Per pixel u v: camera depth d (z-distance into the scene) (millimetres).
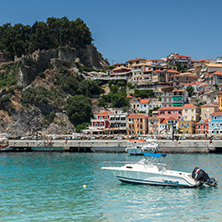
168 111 166250
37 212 41438
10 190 52062
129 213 41062
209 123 150250
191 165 72812
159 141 104188
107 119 169625
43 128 178000
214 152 97125
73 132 179875
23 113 175625
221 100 171125
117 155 95625
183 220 38688
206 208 42594
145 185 54531
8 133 167625
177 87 194375
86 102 189375
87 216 40000
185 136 142250
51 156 95438
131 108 185875
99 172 66938
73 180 59125
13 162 83188
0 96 176625
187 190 51406
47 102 184250
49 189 52625
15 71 194750
